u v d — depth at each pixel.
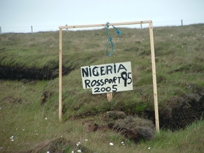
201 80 9.83
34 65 13.52
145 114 8.50
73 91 9.61
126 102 8.66
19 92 11.50
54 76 12.76
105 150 6.74
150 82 9.66
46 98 9.98
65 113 8.88
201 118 8.76
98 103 8.80
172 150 7.07
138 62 11.12
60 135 7.37
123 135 7.55
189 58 11.32
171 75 10.08
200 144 7.19
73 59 12.77
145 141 7.50
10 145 6.86
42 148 6.55
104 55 12.61
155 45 13.24
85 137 7.34
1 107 9.60
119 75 8.34
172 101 8.58
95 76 8.40
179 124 8.47
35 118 8.66
